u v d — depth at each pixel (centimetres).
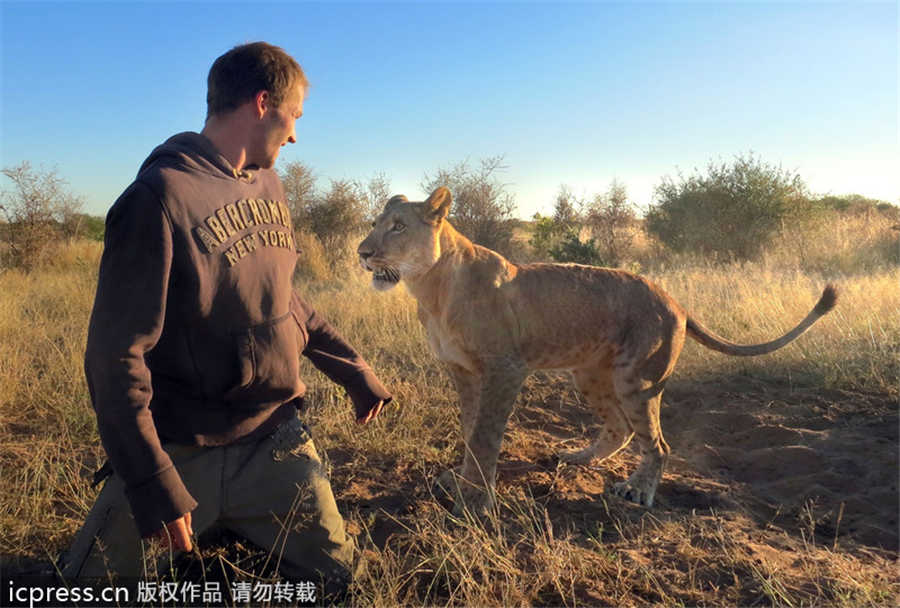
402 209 386
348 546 290
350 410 524
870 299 866
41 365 644
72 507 370
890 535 375
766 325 782
